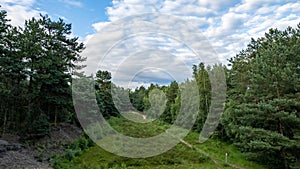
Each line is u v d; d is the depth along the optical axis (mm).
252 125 17469
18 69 17875
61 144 19109
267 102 16062
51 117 23844
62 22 22719
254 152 17141
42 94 20484
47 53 20312
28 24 20266
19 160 14086
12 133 18797
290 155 15281
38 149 16844
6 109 19141
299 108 15680
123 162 17219
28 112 19312
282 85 15797
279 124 16422
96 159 17297
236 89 23531
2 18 17938
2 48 17500
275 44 17609
